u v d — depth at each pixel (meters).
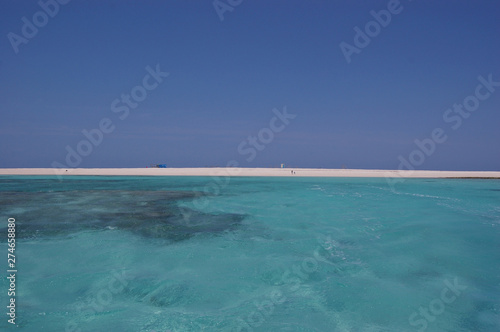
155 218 15.02
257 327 6.20
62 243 11.11
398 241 11.98
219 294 7.61
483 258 10.20
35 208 17.03
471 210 18.20
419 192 26.72
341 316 6.68
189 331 6.04
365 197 22.91
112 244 11.09
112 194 22.84
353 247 11.24
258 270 9.07
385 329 6.22
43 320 6.36
